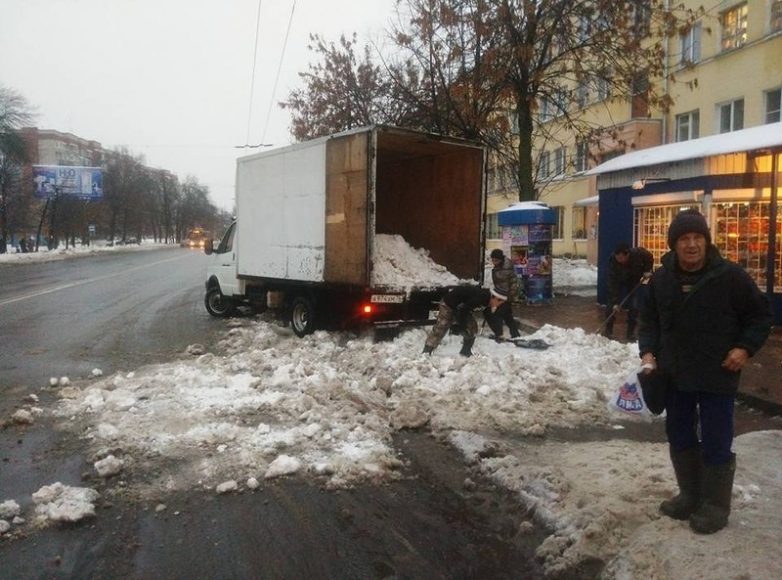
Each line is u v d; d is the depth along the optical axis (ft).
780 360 28.84
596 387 24.88
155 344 36.83
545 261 53.88
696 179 41.63
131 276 95.35
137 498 15.52
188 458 17.87
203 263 135.03
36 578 12.16
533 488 15.49
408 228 40.04
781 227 38.65
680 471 12.84
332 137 34.71
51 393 25.49
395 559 12.89
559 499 14.76
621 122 89.61
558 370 26.96
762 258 39.55
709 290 11.79
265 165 40.42
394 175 40.65
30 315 49.96
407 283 34.19
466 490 16.07
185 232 357.82
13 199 168.35
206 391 24.36
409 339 34.45
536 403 23.12
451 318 30.71
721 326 11.78
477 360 28.17
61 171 175.32
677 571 11.03
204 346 36.22
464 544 13.46
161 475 16.80
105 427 19.95
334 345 34.12
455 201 37.42
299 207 37.47
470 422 20.80
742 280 11.72
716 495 12.17
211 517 14.60
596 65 57.62
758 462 16.24
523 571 12.42
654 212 46.26
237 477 16.62
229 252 46.68
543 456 17.76
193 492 15.85
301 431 19.62
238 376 26.43
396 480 16.71
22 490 16.11
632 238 47.88
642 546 11.89
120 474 16.88
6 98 150.30
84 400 23.40
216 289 48.73
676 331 12.17
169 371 27.94
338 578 12.21
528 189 58.13
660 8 56.54
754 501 13.65
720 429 12.06
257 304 43.47
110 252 201.26
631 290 34.68
